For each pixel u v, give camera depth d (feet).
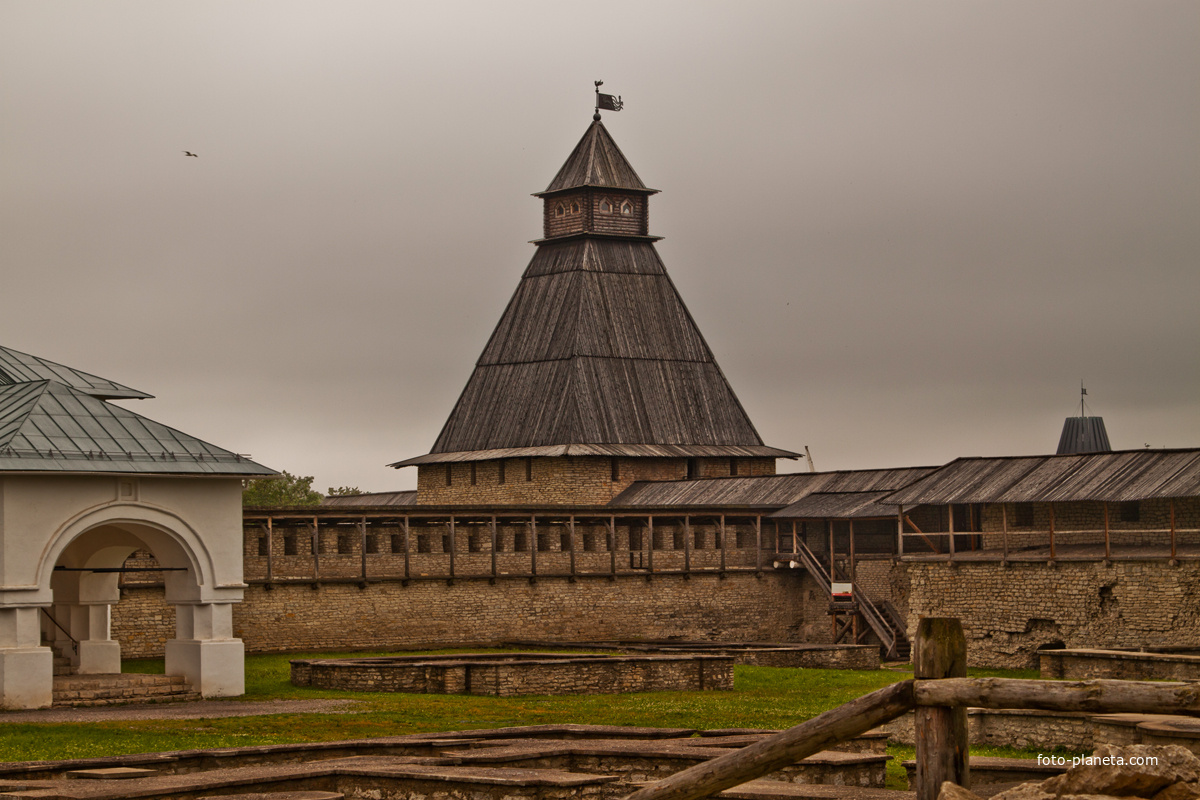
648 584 203.10
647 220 266.57
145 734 91.30
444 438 262.47
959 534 185.88
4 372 140.15
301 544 179.42
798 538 212.43
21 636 111.04
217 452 123.75
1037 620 167.43
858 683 136.05
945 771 42.50
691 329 263.49
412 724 97.76
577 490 241.14
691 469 252.83
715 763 44.91
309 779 64.03
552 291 260.21
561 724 93.30
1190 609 152.87
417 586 184.44
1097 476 170.71
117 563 131.03
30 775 66.74
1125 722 61.46
